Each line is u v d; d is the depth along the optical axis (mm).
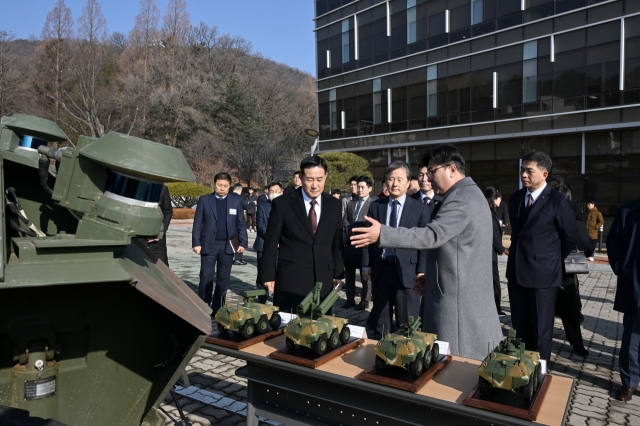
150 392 2422
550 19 19594
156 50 47750
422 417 2309
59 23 35781
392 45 25469
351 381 2322
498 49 21297
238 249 7188
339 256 4609
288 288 4336
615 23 17875
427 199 6473
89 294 2305
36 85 35906
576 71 19016
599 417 4031
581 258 5418
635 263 4285
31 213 2740
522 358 2141
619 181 18359
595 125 18609
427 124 24203
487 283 3115
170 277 2680
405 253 4812
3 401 2137
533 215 4434
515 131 21016
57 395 2236
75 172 1937
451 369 2535
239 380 4660
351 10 27344
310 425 2709
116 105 38219
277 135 53281
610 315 7656
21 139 2797
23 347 2125
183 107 44406
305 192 4492
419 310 4844
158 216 2025
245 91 51094
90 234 1897
